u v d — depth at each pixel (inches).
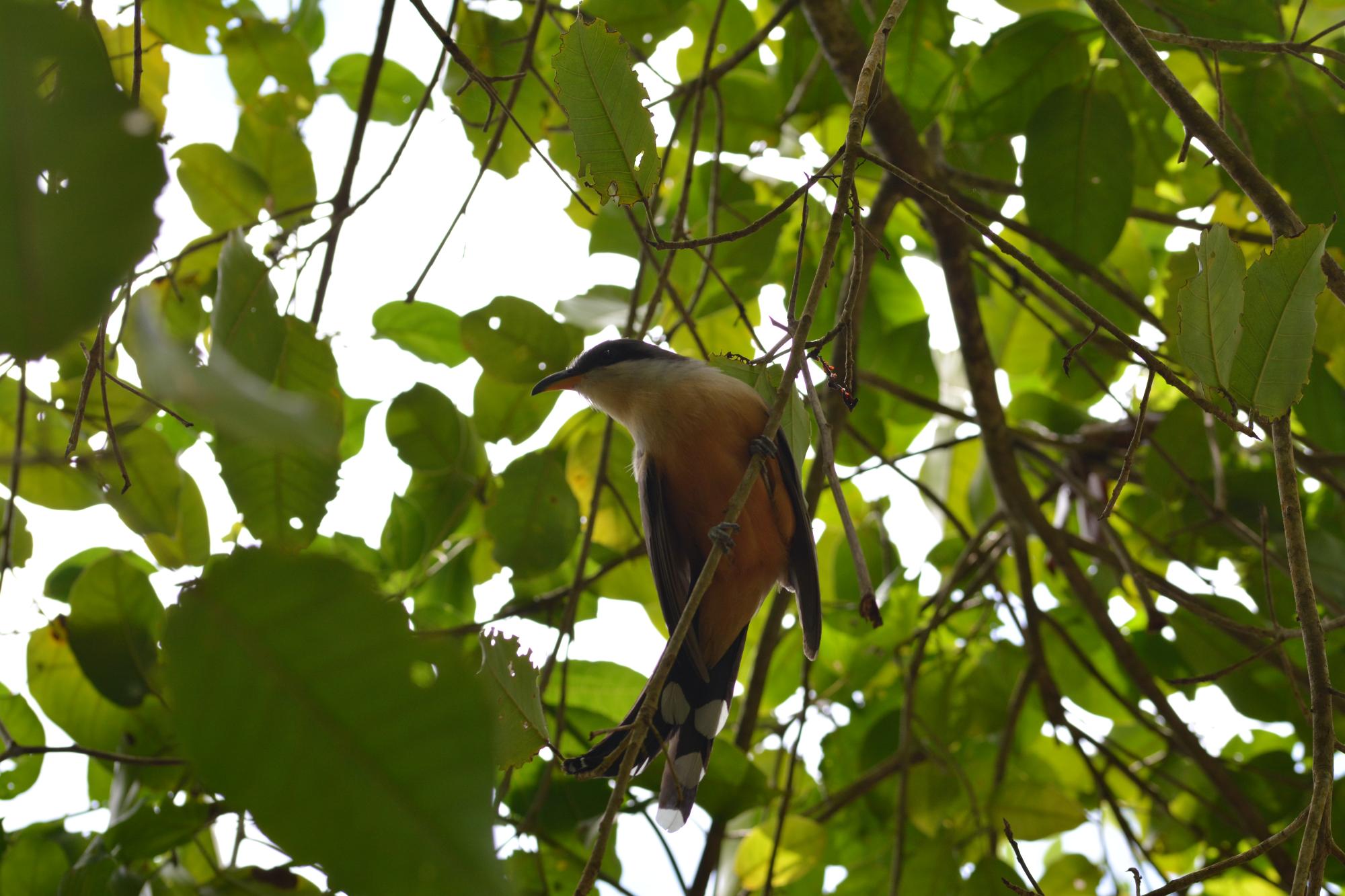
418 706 53.6
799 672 369.4
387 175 235.1
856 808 351.6
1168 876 361.4
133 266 42.1
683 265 324.5
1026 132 281.6
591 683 289.7
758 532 266.2
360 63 344.2
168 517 239.9
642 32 297.4
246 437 38.1
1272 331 134.4
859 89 163.5
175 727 52.9
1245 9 255.8
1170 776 316.2
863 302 306.2
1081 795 360.5
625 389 276.1
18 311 41.0
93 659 241.3
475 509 322.7
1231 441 326.3
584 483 319.0
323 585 55.0
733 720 368.2
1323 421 289.3
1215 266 135.6
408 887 50.6
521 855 269.1
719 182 275.0
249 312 192.1
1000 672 353.7
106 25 262.4
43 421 243.8
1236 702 307.7
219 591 54.5
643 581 320.8
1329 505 339.6
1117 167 277.1
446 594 323.9
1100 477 358.0
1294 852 311.9
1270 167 270.7
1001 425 327.9
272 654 53.9
